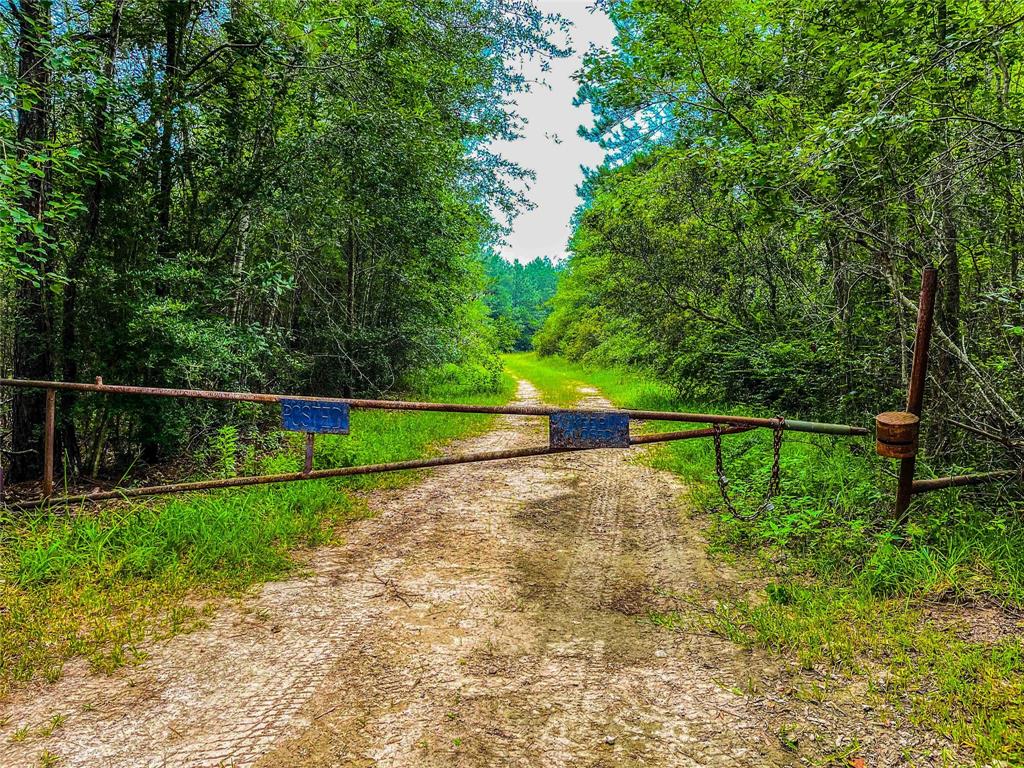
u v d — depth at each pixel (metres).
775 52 8.12
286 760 2.45
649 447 9.57
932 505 4.69
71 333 6.72
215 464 7.23
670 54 8.81
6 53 5.47
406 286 15.02
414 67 9.66
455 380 21.03
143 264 7.23
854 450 6.64
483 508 6.27
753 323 11.28
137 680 3.01
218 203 7.98
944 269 5.48
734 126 8.55
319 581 4.32
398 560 4.77
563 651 3.37
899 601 3.67
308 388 13.80
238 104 8.12
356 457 7.75
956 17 4.85
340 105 8.38
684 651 3.35
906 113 4.82
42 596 3.79
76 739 2.55
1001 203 5.22
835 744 2.52
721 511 5.75
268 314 12.03
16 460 6.42
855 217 5.74
